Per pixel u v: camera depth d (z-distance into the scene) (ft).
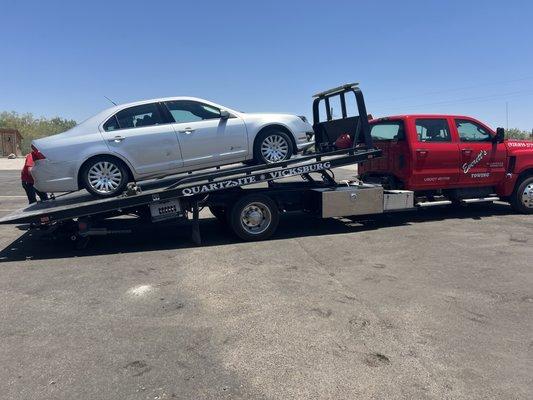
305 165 26.55
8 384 11.30
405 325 14.32
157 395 10.72
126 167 24.98
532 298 16.58
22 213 24.11
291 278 19.16
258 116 26.96
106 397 10.68
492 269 20.02
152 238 27.96
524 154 32.14
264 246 24.95
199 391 10.86
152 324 14.78
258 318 15.03
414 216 33.17
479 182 31.63
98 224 25.44
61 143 24.17
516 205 32.89
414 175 29.89
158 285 18.70
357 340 13.34
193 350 12.92
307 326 14.34
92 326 14.71
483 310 15.48
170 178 28.40
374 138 32.94
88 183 24.53
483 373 11.50
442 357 12.31
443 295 16.90
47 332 14.32
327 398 10.51
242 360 12.28
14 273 21.04
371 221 31.60
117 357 12.59
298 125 27.61
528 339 13.35
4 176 81.97
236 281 18.92
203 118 26.17
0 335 14.16
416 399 10.41
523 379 11.21
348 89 28.91
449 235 26.68
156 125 25.35
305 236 27.22
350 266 20.80
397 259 21.83
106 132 24.66
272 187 28.25
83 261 22.89
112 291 18.08
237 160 26.58
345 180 32.14
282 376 11.46
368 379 11.27
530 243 24.52
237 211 25.80
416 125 30.17
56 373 11.79
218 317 15.21
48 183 24.14
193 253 23.81
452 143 30.71
